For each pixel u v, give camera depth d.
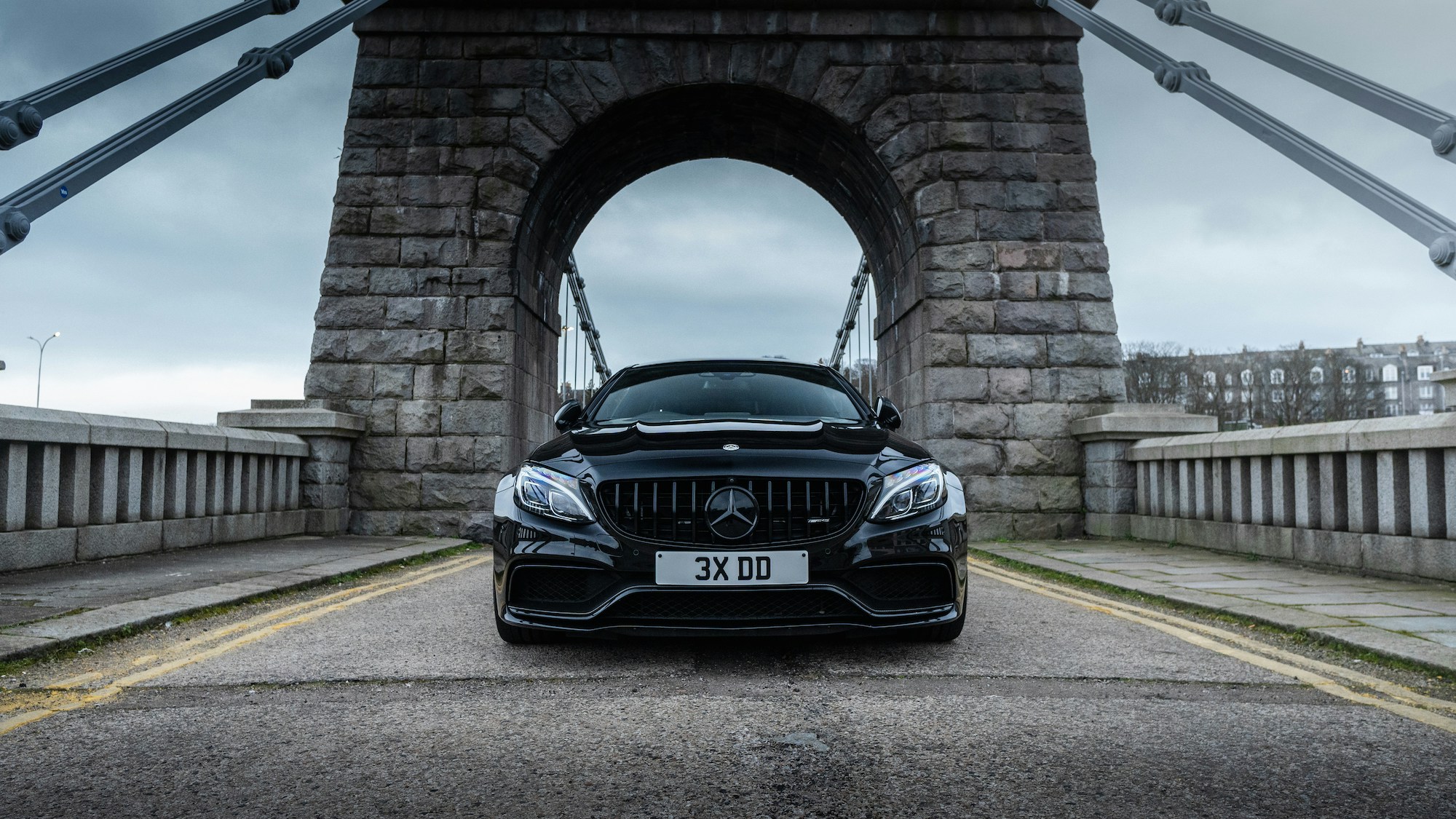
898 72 8.65
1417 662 2.65
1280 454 5.59
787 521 2.62
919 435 8.73
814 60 8.66
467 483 8.09
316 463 7.70
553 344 10.52
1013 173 8.52
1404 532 4.65
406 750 1.89
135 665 2.72
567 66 8.59
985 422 8.27
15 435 4.54
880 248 10.43
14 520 4.64
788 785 1.68
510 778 1.72
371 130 8.48
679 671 2.66
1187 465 6.86
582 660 2.81
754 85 8.65
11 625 3.09
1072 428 8.25
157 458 5.77
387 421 8.16
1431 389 82.56
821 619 2.62
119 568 4.89
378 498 8.09
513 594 2.76
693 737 1.98
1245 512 6.09
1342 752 1.87
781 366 4.03
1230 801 1.59
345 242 8.33
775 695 2.36
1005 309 8.38
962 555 2.87
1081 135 8.59
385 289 8.28
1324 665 2.73
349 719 2.12
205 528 6.26
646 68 8.62
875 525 2.66
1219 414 49.03
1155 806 1.57
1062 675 2.60
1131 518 7.66
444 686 2.47
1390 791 1.64
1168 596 4.03
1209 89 3.64
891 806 1.57
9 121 2.19
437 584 4.80
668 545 2.58
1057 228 8.48
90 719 2.12
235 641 3.10
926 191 8.51
